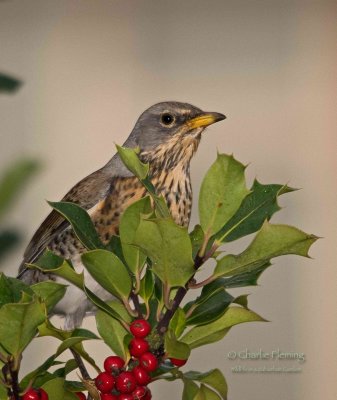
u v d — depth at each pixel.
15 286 3.51
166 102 4.02
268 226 3.50
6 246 3.56
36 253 3.99
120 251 3.56
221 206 3.52
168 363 3.55
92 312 3.97
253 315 3.56
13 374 3.51
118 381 3.53
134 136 4.02
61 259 3.55
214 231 3.52
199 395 3.55
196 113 4.00
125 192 3.97
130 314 3.54
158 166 3.99
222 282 3.54
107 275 3.54
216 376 3.55
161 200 3.53
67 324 3.94
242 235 3.53
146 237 3.51
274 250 3.51
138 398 3.54
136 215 3.53
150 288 3.55
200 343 3.55
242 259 3.52
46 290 3.51
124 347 3.55
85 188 3.98
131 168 3.53
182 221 3.99
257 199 3.54
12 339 3.50
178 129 3.99
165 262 3.52
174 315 3.54
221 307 3.54
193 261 3.52
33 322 3.50
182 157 3.99
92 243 3.55
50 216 3.99
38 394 3.52
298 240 3.50
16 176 3.53
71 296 3.93
